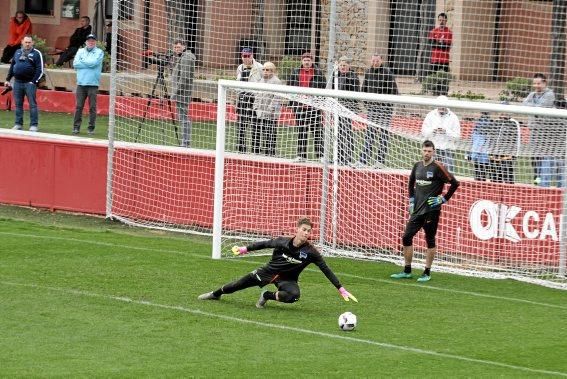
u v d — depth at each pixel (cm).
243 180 6362
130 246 5878
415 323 4497
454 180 5328
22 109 8356
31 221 6612
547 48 7931
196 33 7800
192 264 5469
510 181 5853
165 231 6512
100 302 4600
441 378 3703
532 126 5634
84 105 9350
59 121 9294
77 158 6925
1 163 7144
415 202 5362
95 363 3731
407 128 6034
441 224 5950
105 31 11275
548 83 6819
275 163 6275
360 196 6091
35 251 5597
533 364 3941
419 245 6009
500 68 7625
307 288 5075
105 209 6862
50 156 7000
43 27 12244
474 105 5378
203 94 7756
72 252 5619
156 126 7288
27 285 4847
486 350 4106
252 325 4331
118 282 4984
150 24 7881
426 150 5316
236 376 3634
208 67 7981
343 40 6506
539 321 4622
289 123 6281
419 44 6800
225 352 3928
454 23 7244
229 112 6581
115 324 4269
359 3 6575
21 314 4366
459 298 5025
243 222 6372
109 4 11469
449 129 5841
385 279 5394
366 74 6241
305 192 6209
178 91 7000
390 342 4169
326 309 4672
